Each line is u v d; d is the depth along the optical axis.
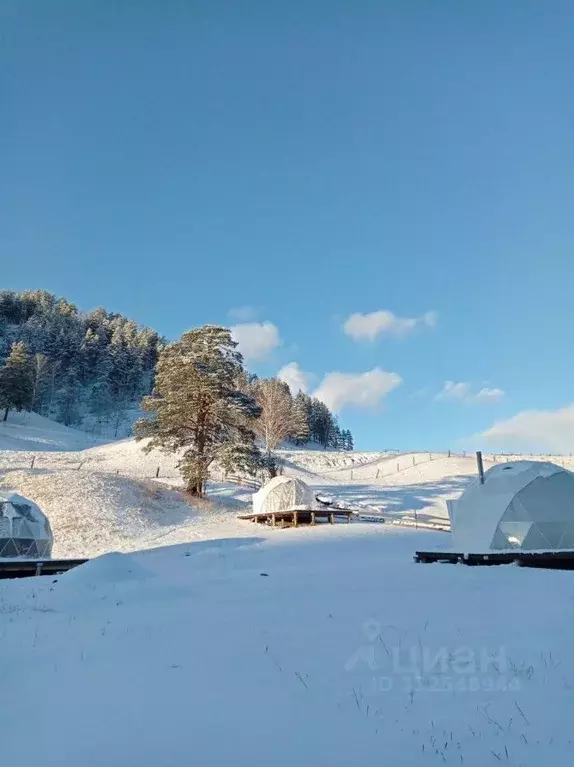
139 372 120.81
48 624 10.32
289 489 35.25
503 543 17.73
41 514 23.78
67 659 7.88
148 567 18.14
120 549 25.69
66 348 117.50
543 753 4.54
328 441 123.94
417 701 5.80
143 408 41.19
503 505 18.31
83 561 20.70
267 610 10.77
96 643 8.76
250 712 5.64
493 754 4.56
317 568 17.30
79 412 102.62
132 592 13.48
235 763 4.52
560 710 5.36
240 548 22.56
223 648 8.11
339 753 4.66
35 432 70.88
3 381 74.69
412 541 24.83
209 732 5.17
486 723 5.18
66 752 4.82
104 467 47.00
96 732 5.24
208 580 15.38
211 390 38.94
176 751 4.78
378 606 10.66
